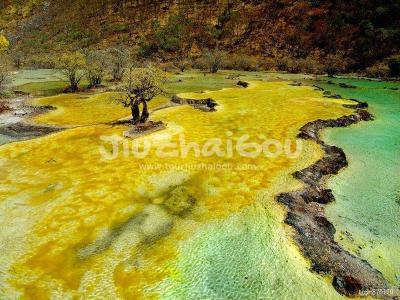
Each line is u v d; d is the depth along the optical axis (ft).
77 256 44.39
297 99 128.47
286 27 243.19
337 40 219.61
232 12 267.18
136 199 57.77
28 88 164.04
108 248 45.93
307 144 82.38
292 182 63.52
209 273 41.52
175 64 238.27
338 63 208.23
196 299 37.81
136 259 43.93
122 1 302.45
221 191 60.39
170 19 276.21
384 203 59.52
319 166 70.54
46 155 75.15
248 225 50.62
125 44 271.69
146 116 93.45
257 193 59.57
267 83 165.37
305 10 242.17
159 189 61.05
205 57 236.84
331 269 42.27
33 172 67.00
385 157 78.33
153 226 50.67
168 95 139.95
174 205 56.13
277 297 38.14
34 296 37.99
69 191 59.77
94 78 164.96
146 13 288.10
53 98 140.56
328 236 49.85
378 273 43.14
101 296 38.06
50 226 50.31
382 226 53.31
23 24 343.26
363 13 219.82
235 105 118.32
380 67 194.59
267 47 241.76
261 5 261.44
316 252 45.27
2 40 176.45
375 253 47.42
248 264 42.96
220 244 46.65
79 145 80.07
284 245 46.19
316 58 221.46
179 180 64.18
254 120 100.63
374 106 122.93
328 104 120.67
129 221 51.78
